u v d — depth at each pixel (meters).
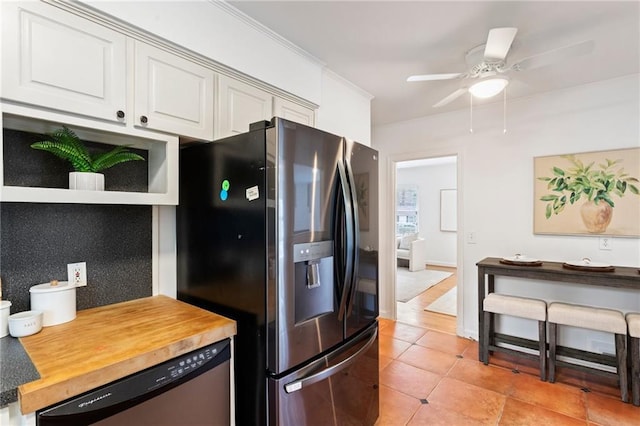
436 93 2.99
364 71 2.51
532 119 3.08
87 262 1.53
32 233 1.37
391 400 2.29
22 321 1.16
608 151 2.72
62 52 1.16
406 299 4.92
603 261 2.75
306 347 1.42
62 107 1.16
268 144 1.32
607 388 2.45
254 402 1.38
